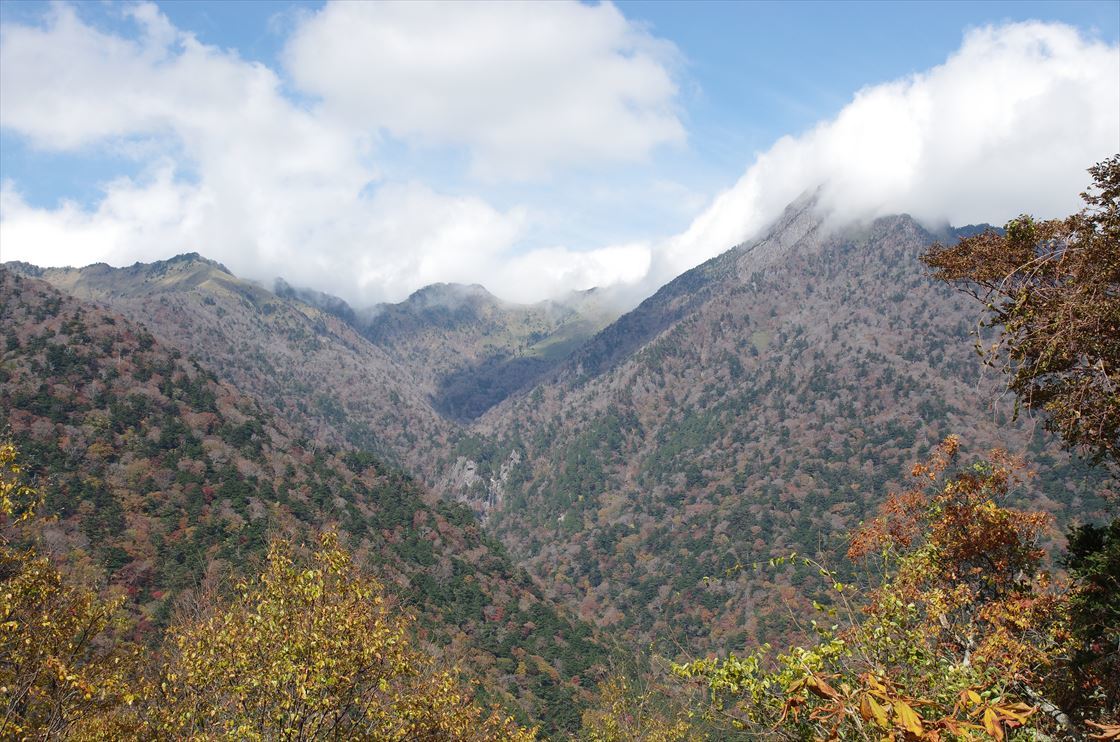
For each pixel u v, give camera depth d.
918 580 13.45
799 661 7.39
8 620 14.95
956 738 5.51
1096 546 15.66
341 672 14.84
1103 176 12.13
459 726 17.55
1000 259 13.47
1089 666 11.02
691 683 9.28
